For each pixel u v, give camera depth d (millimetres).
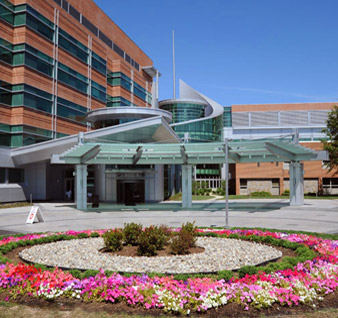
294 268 8055
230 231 14148
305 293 6707
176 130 67375
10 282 7383
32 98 38844
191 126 68125
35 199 41094
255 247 11148
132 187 40562
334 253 9758
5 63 36688
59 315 6160
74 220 22031
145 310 6355
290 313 6215
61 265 8953
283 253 10539
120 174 38969
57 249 11094
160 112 40781
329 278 7391
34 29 39375
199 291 6691
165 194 45281
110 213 26469
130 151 29031
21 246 11992
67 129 45125
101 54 55469
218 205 32375
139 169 39125
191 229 12906
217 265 8797
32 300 6859
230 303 6547
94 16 56562
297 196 30453
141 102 72312
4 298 6984
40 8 40469
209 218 22500
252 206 30453
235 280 7145
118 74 61375
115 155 31219
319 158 29734
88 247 11383
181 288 6758
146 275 7555
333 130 47875
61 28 44469
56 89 42781
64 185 47094
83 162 29797
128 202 35844
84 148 26438
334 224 18656
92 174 42875
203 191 57031
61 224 19875
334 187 52938
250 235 12711
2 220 22266
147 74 77312
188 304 6305
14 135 37344
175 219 22156
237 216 23531
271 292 6609
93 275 7598
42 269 8281
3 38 36438
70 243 12234
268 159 31125
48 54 41688
